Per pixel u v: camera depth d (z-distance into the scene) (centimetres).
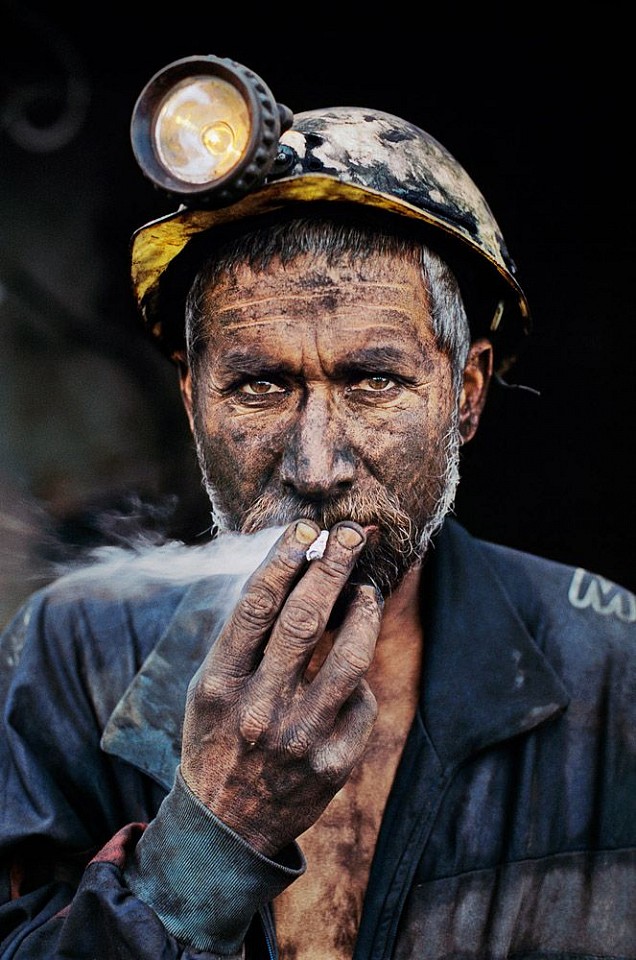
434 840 190
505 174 484
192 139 165
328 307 176
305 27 469
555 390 504
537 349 501
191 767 167
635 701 203
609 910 192
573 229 491
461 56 468
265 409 179
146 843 171
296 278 177
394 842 188
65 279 499
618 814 196
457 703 195
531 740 197
